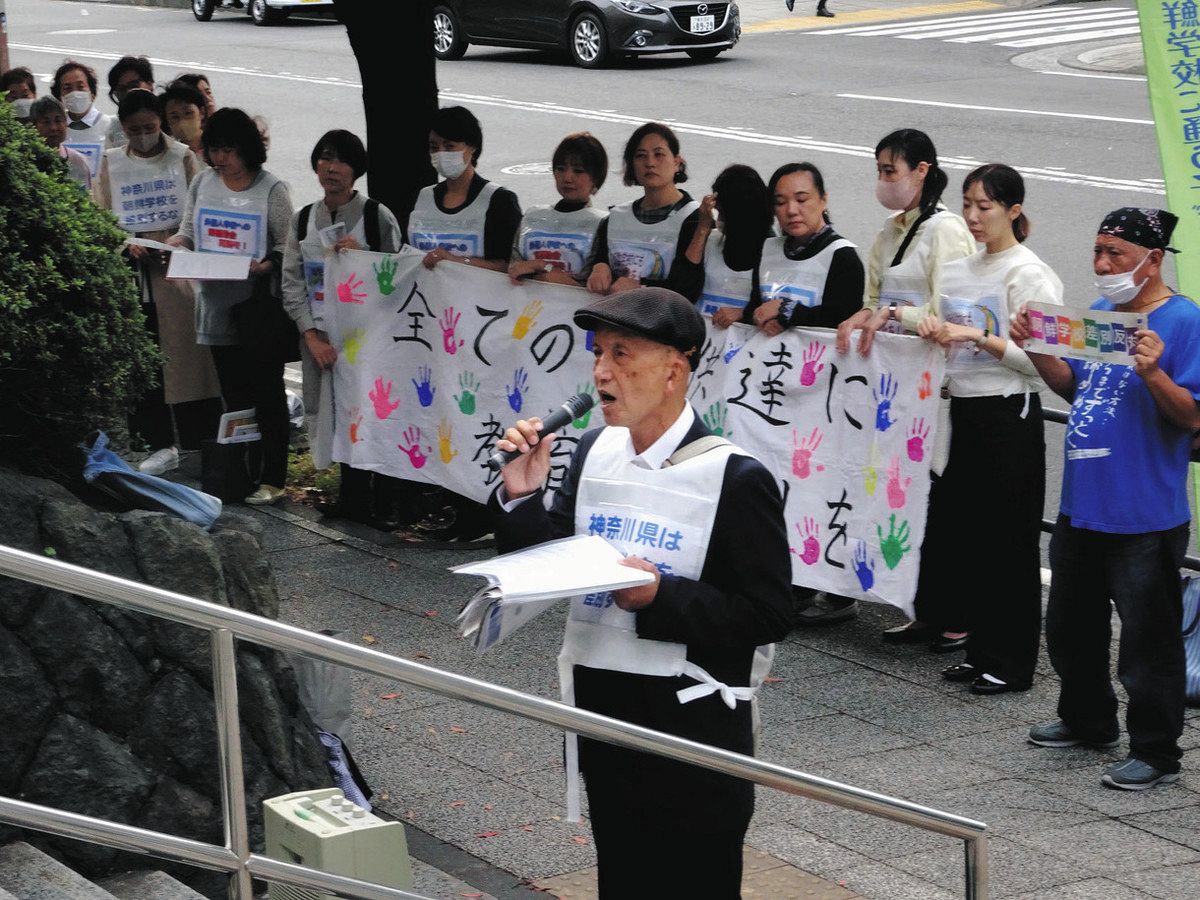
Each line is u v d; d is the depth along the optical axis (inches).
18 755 154.9
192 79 384.2
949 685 230.4
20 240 178.1
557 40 893.8
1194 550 284.5
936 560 240.5
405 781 161.0
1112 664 237.9
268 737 164.6
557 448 278.8
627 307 122.0
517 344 281.9
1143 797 194.4
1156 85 223.0
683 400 125.6
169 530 173.6
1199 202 222.2
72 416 191.0
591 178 273.0
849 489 242.4
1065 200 546.9
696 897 128.8
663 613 119.8
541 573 114.9
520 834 147.3
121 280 192.7
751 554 122.3
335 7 328.5
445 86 838.5
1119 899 169.9
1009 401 222.5
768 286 248.7
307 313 303.1
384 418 297.9
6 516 164.1
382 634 245.0
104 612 161.2
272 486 315.6
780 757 204.7
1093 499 195.5
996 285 223.6
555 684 225.6
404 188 335.6
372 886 138.9
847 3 1138.0
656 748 121.6
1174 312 189.9
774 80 828.0
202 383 332.8
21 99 389.4
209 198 306.7
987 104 744.3
